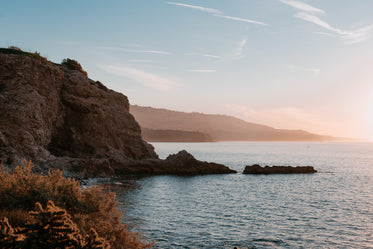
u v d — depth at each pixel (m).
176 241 19.09
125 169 59.59
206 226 23.00
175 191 41.09
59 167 45.50
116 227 8.77
